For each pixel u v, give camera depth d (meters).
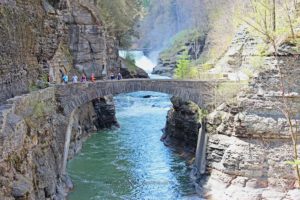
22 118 22.81
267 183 31.12
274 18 27.12
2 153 19.03
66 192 31.86
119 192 32.91
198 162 35.72
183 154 42.50
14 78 27.48
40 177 25.66
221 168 32.50
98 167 38.84
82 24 54.16
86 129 50.53
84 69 54.47
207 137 34.34
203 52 73.56
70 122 34.88
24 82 29.67
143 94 78.88
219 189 32.03
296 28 29.28
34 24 30.91
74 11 53.44
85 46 54.59
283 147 31.31
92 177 36.22
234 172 31.83
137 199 31.62
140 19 97.31
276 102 31.67
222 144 32.94
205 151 34.25
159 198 31.92
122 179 35.81
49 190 27.02
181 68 51.53
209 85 35.00
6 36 25.59
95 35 55.81
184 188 33.88
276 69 31.83
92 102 53.88
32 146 24.78
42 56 34.69
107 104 54.88
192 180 35.28
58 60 46.50
